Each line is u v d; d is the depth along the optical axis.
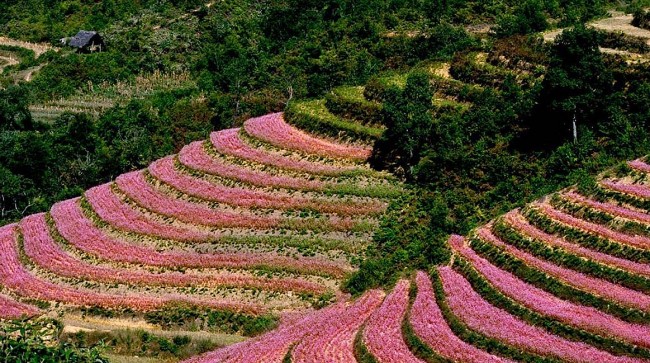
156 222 69.94
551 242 51.59
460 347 43.59
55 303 61.75
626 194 53.06
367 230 62.88
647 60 67.88
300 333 50.88
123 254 66.31
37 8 149.00
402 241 60.62
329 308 55.06
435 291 51.22
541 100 64.94
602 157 58.84
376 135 73.12
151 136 98.94
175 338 55.00
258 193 69.75
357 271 59.47
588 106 61.84
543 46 79.19
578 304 45.69
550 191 57.72
